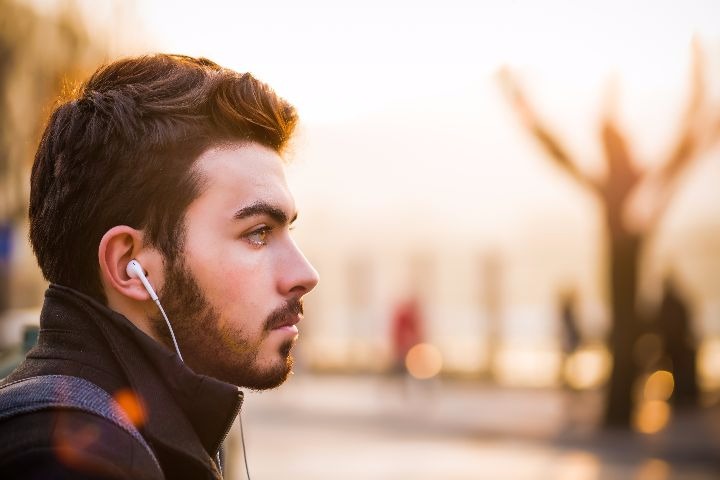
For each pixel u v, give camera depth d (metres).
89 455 1.18
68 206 1.40
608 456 12.29
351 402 18.80
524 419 15.64
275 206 1.44
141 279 1.38
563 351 19.58
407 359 19.81
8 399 1.26
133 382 1.32
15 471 1.17
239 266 1.42
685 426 14.15
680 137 12.05
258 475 10.76
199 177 1.41
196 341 1.42
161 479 1.25
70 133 1.41
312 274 1.46
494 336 26.86
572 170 12.48
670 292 16.09
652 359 16.19
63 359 1.34
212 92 1.43
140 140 1.39
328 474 10.87
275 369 1.45
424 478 10.59
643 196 12.98
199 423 1.37
